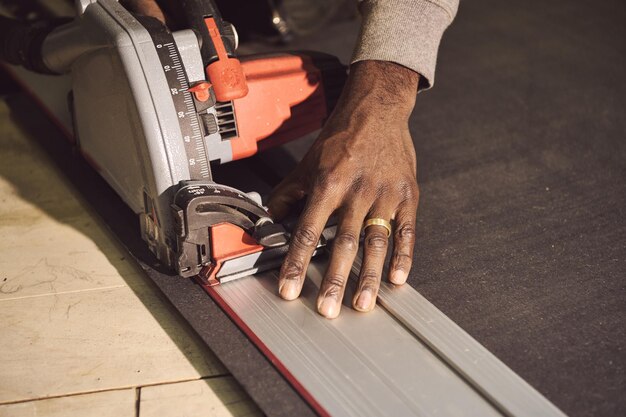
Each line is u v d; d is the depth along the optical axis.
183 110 1.53
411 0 1.62
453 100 2.43
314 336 1.49
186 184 1.53
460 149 2.18
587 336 1.52
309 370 1.41
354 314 1.54
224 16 2.80
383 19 1.62
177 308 1.57
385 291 1.59
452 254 1.75
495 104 2.41
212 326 1.53
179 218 1.48
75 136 1.90
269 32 2.77
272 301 1.57
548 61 2.67
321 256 1.69
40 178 2.03
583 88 2.50
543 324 1.55
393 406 1.34
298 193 1.63
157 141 1.51
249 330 1.50
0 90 2.43
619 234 1.83
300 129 1.77
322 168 1.54
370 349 1.46
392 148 1.57
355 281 1.63
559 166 2.11
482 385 1.38
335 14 2.91
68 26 1.71
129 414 1.38
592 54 2.72
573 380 1.41
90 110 1.73
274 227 1.59
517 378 1.40
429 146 2.19
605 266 1.72
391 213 1.54
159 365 1.48
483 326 1.54
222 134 1.64
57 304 1.62
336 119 1.62
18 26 1.89
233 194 1.56
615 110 2.38
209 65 1.56
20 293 1.65
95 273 1.71
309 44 2.72
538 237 1.81
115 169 1.71
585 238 1.81
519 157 2.15
